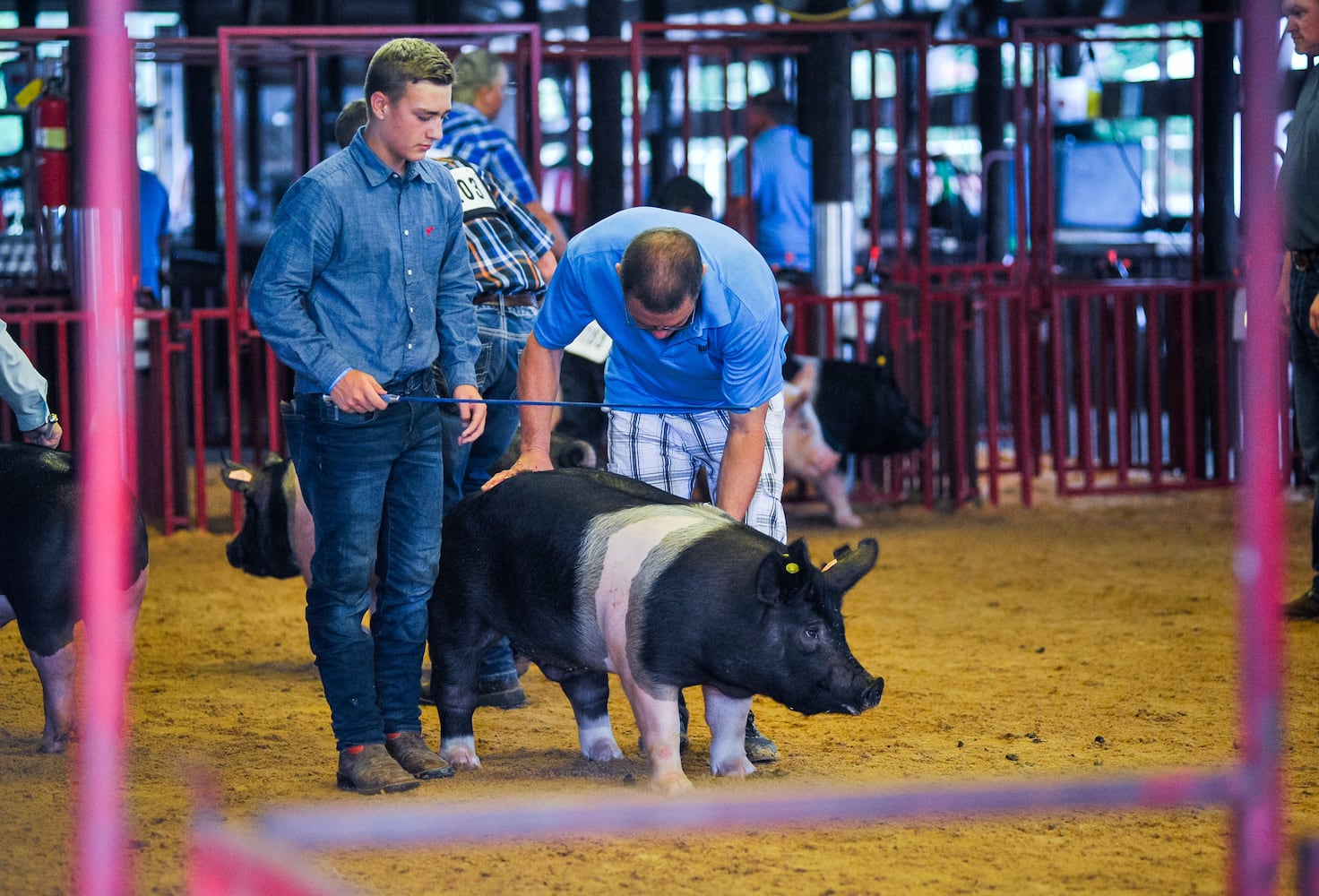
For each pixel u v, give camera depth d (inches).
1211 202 669.3
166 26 1181.7
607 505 245.4
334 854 213.5
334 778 255.1
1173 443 675.4
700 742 282.8
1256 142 126.9
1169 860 213.2
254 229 1014.4
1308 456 395.5
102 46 133.3
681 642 229.1
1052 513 607.5
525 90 613.0
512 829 128.2
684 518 240.4
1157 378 634.2
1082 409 636.1
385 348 244.4
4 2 1172.5
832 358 617.6
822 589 227.1
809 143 658.2
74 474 264.8
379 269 242.7
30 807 235.6
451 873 206.8
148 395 570.6
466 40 569.3
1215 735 286.7
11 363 264.7
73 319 521.0
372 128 241.3
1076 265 943.0
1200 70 632.4
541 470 265.3
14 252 739.4
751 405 257.0
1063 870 208.7
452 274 258.7
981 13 984.9
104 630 129.8
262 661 360.8
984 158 936.9
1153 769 261.1
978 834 224.8
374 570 284.4
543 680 346.9
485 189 322.0
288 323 235.5
